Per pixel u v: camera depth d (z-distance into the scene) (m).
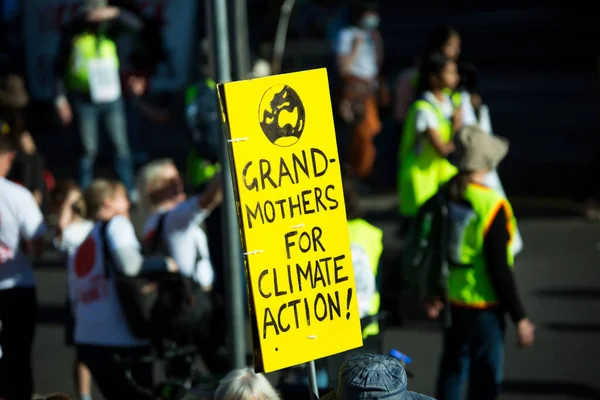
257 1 42.75
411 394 10.01
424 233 14.96
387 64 49.66
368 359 9.65
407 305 15.22
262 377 11.14
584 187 31.95
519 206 33.56
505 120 43.25
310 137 10.95
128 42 34.66
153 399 15.34
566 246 28.69
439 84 21.05
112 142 32.38
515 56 51.31
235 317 14.42
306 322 10.94
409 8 58.59
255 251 10.60
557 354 20.86
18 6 43.84
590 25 53.56
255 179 10.60
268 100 10.65
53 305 25.03
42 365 21.25
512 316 14.68
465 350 15.16
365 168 35.03
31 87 42.25
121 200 15.52
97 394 19.69
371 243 14.59
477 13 56.91
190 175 22.75
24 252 16.19
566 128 42.09
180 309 15.11
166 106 39.78
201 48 22.34
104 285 15.02
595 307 23.64
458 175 14.95
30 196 16.09
